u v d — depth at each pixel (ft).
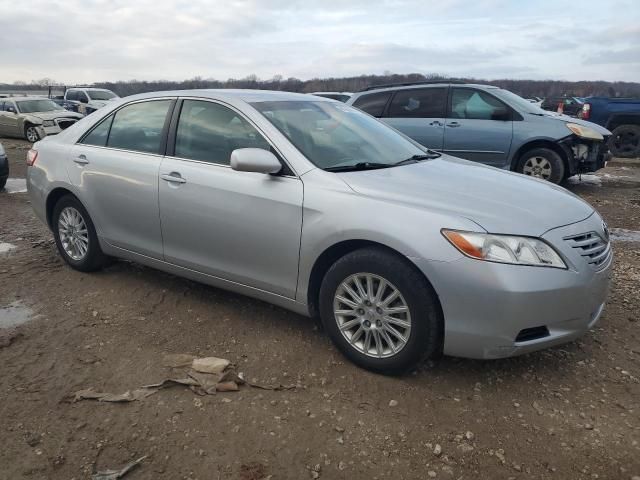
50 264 16.69
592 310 10.10
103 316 13.14
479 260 9.22
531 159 27.91
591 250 10.11
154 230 13.53
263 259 11.62
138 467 8.20
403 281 9.75
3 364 10.96
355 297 10.54
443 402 9.75
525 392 10.07
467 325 9.43
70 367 10.88
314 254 10.77
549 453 8.50
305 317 13.08
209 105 13.03
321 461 8.33
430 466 8.24
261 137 11.93
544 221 9.90
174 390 10.10
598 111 42.24
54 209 16.11
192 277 13.34
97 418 9.30
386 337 10.28
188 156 12.96
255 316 13.14
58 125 59.31
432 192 10.49
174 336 12.18
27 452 8.48
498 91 28.76
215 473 8.09
